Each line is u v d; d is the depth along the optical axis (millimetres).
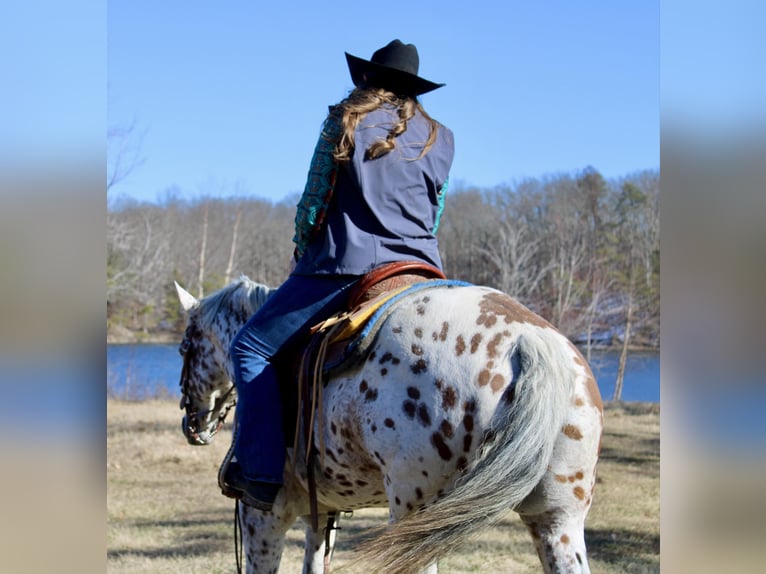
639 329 30500
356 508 2957
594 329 30906
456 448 2248
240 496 3041
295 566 4902
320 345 2629
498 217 37750
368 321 2520
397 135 2799
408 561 2115
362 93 2865
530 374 2168
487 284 36438
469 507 2094
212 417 3996
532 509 2279
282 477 2814
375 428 2385
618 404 14297
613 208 35531
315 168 2773
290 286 2852
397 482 2346
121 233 32500
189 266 38719
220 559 5102
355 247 2729
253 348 2873
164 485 7625
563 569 2230
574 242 35000
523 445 2111
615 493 6891
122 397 17562
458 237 38031
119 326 32125
